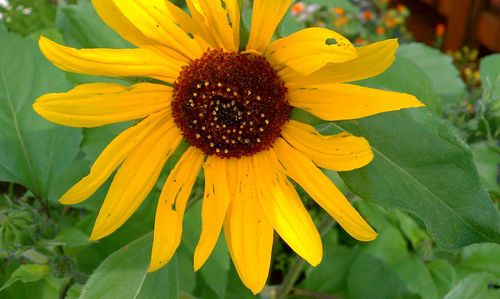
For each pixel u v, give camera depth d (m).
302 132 0.20
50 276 0.24
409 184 0.19
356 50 0.17
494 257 0.34
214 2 0.17
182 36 0.19
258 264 0.19
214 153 0.20
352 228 0.19
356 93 0.18
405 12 0.67
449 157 0.19
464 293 0.25
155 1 0.18
